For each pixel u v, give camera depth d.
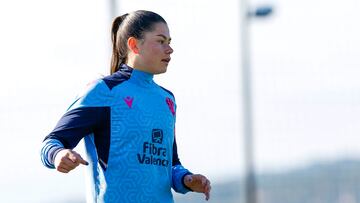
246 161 51.16
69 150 11.53
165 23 12.97
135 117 12.32
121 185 12.12
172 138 12.84
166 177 12.61
